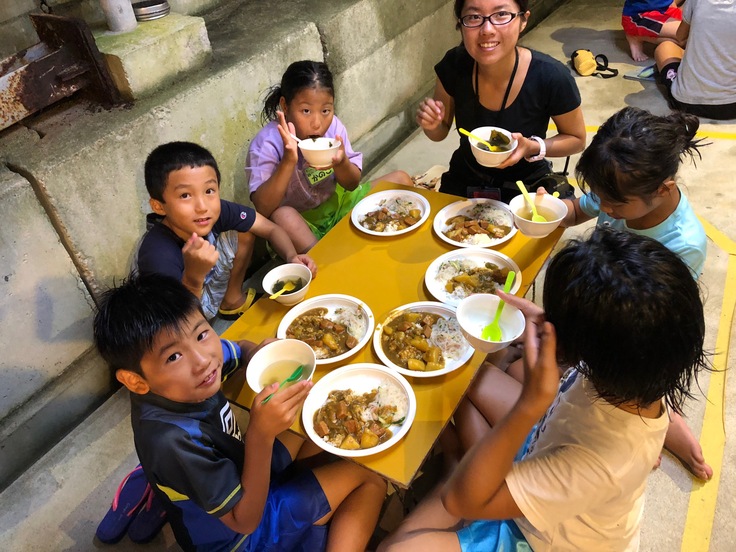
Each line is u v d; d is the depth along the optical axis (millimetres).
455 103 2559
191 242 1818
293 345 1625
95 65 2283
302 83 2285
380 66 3637
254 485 1355
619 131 1619
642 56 4562
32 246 2072
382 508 1917
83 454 2215
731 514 1812
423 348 1659
